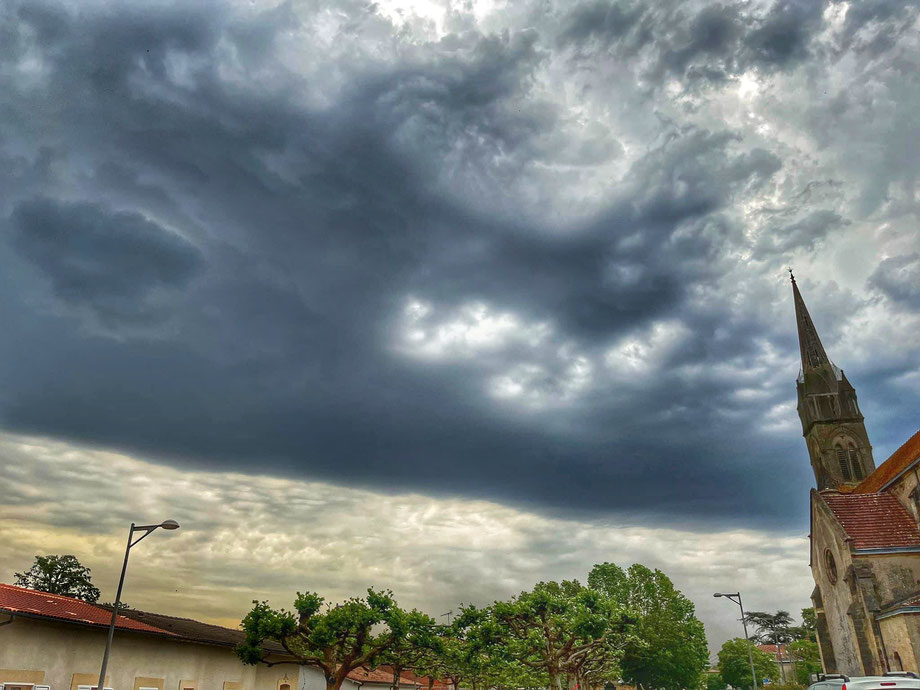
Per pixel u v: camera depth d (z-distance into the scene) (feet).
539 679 167.94
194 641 102.12
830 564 119.55
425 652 132.16
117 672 88.12
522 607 129.39
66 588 168.25
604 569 300.81
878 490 128.26
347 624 101.45
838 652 117.80
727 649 390.21
